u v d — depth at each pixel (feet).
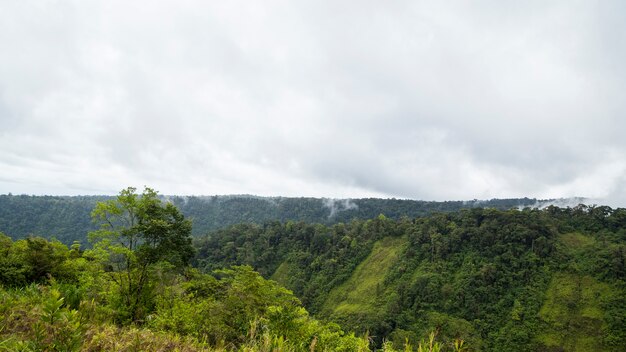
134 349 12.78
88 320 13.78
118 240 49.34
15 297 16.93
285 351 15.67
